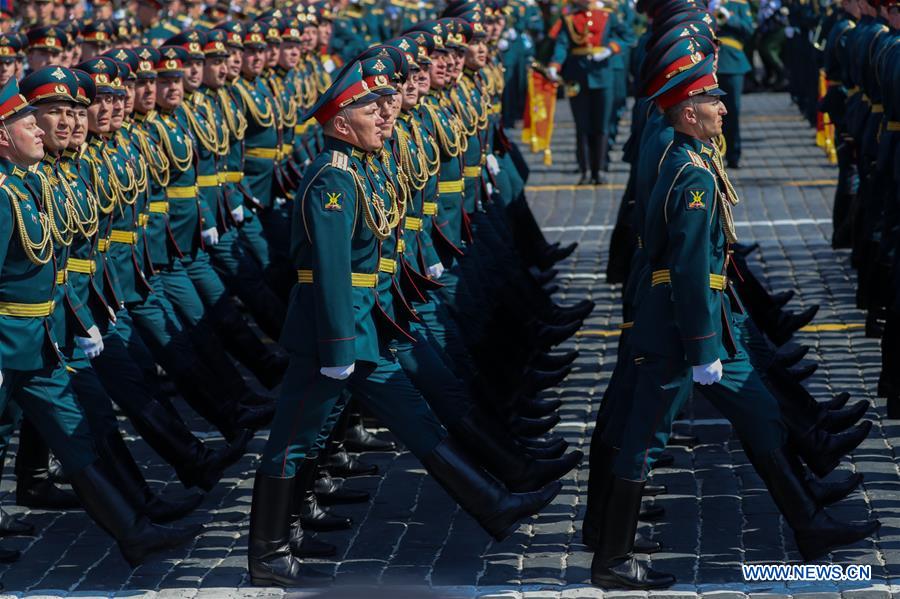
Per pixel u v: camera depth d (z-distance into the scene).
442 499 11.18
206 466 11.16
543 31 33.34
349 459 11.81
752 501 10.80
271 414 12.41
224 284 13.88
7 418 9.95
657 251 8.86
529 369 13.26
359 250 9.15
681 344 8.81
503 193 16.06
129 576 9.77
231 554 10.15
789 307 16.56
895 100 13.83
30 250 8.96
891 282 14.23
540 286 15.20
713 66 8.99
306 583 9.34
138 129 12.27
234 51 14.44
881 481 11.03
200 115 13.52
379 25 28.48
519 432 12.09
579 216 22.91
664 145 9.34
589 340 15.67
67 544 10.52
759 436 9.16
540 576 9.47
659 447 9.00
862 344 14.98
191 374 12.15
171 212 12.92
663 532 10.22
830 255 19.16
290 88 15.80
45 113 9.14
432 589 9.20
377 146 9.13
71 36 14.57
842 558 9.51
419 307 11.41
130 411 10.95
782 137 30.80
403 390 9.38
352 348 8.91
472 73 13.88
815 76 29.25
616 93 28.17
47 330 9.18
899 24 14.38
